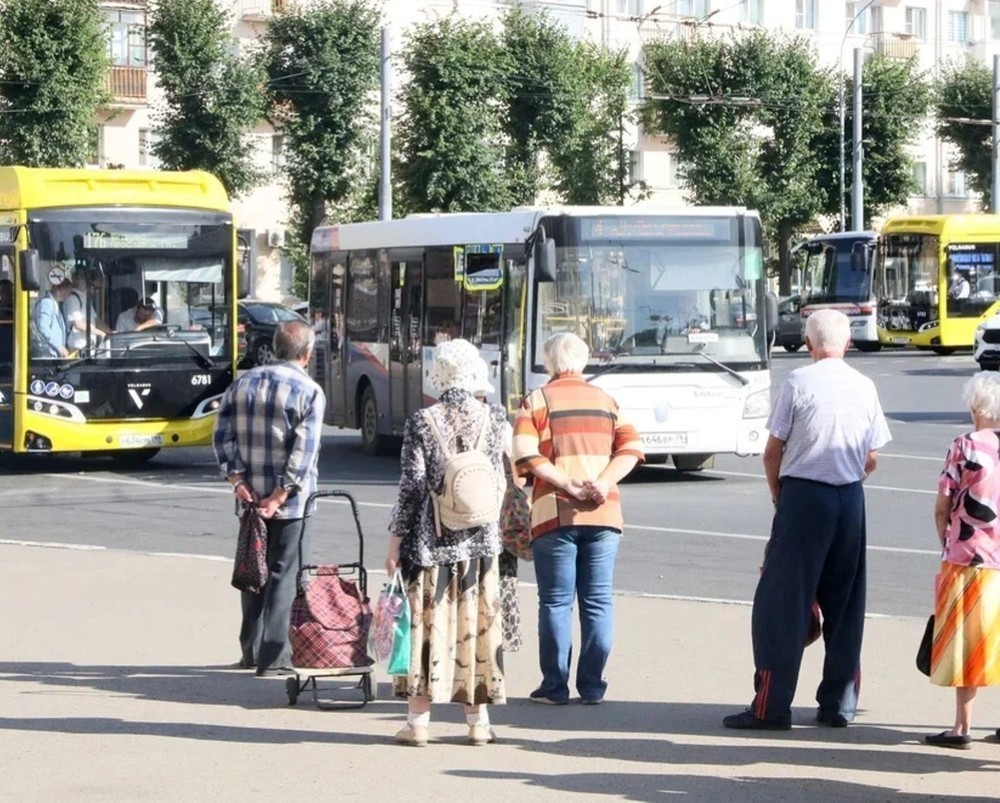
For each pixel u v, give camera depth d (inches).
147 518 858.1
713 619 571.5
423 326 1095.6
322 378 1277.1
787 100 2967.5
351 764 390.9
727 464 1122.0
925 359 2299.5
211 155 2534.5
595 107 2856.8
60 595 621.9
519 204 2635.3
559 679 454.3
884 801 360.5
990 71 3503.9
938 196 3949.3
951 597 398.9
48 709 447.5
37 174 1034.1
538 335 952.3
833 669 428.8
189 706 452.1
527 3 3174.2
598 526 449.1
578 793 366.0
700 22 2906.0
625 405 951.6
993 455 398.0
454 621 404.2
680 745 408.8
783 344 2667.3
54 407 1026.7
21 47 2356.1
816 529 418.6
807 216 3053.6
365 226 1195.9
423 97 2506.2
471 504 398.0
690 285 966.4
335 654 447.2
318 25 2549.2
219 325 1070.4
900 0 3868.1
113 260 1040.8
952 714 442.3
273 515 478.9
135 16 2982.3
